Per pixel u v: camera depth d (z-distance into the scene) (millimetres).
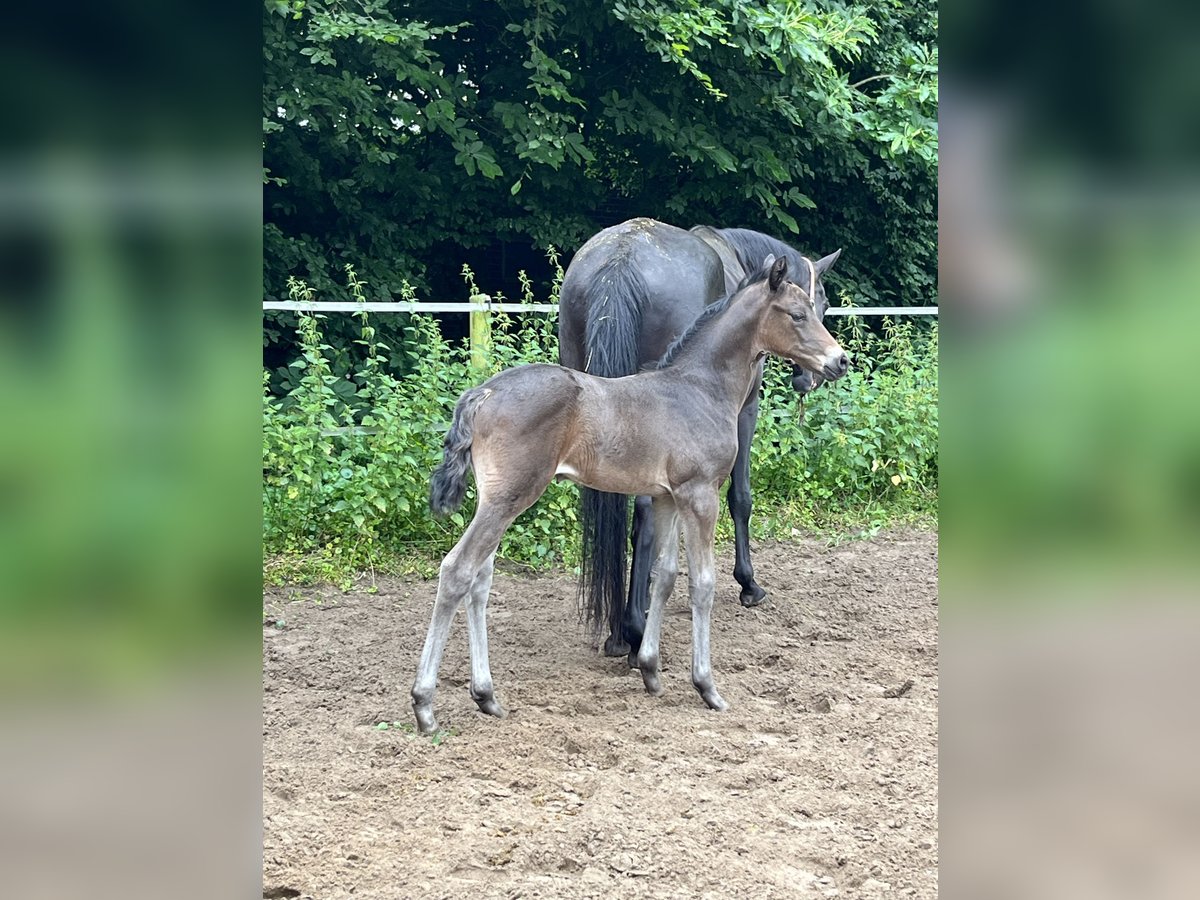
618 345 4520
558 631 5230
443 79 9312
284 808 3170
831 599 5965
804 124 11102
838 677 4629
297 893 2650
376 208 9898
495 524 3801
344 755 3613
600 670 4672
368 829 3043
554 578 6211
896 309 8992
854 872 2838
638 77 10586
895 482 8078
